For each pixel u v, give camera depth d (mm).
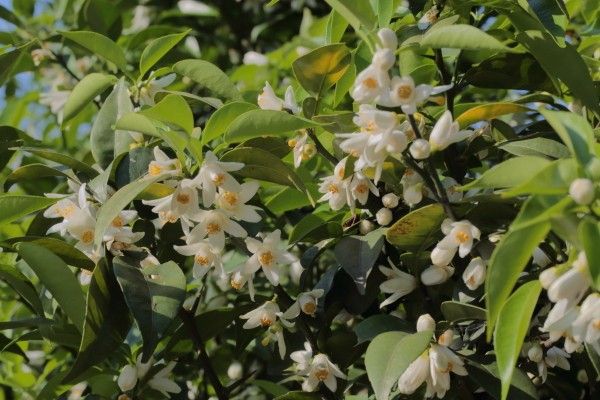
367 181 1309
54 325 1373
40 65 1769
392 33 1219
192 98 1438
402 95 1210
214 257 1308
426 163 1268
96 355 1272
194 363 1451
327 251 1599
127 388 1352
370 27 1269
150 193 1297
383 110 1270
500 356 1158
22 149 1393
